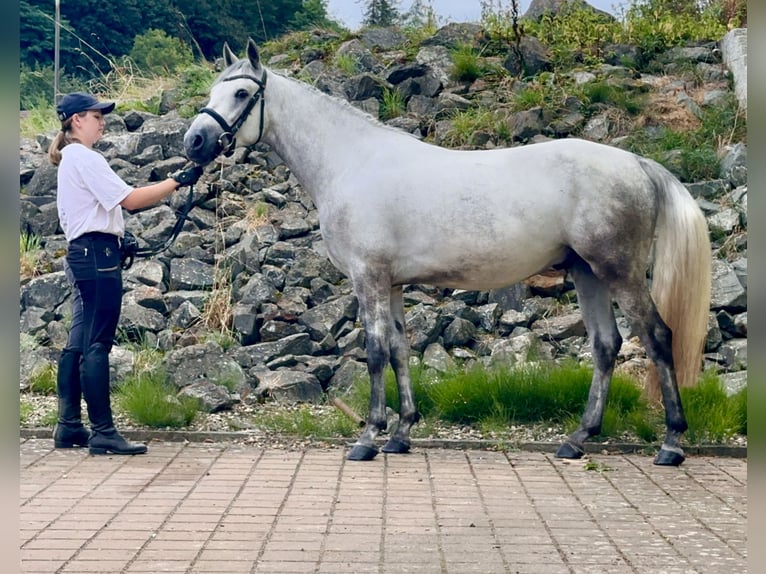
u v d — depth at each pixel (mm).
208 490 5117
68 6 28219
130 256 6332
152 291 8172
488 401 6578
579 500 4984
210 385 6949
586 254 5598
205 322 7930
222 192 9398
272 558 4004
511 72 11328
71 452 6047
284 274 8336
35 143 10680
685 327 5641
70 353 6086
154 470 5566
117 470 5562
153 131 10133
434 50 11719
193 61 14820
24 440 6375
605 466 5715
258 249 8617
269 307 7980
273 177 9711
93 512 4688
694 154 9273
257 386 7180
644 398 6512
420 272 5867
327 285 8203
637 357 7355
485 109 10312
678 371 5711
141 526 4457
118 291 6031
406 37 12703
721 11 13203
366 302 5883
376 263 5859
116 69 13812
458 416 6625
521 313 7984
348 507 4805
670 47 12047
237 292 8188
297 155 6188
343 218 5926
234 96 6062
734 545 4227
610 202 5531
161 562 3951
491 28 12227
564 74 11016
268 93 6168
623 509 4816
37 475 5434
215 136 6008
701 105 10477
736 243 8305
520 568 3898
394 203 5816
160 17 30047
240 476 5430
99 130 6258
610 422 6258
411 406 6062
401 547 4164
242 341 7758
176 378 7148
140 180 9562
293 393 7047
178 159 9781
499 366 6891
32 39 26484
